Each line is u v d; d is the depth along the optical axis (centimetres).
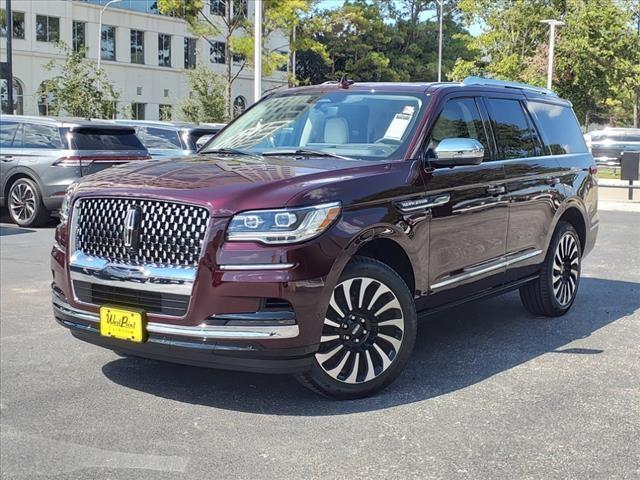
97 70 3139
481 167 557
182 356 418
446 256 515
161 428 419
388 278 458
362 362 457
